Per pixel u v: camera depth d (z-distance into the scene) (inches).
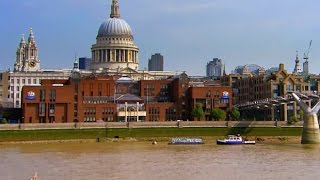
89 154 5182.1
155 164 4247.0
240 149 5782.5
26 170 3919.8
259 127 7785.4
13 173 3769.7
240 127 7790.4
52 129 7293.3
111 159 4660.4
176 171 3801.7
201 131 7721.5
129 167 4050.2
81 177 3516.2
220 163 4311.0
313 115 6732.3
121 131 7529.5
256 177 3491.6
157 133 7603.4
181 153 5270.7
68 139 7268.7
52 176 3577.8
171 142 6702.8
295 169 3900.1
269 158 4709.6
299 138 7608.3
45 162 4448.8
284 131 7751.0
